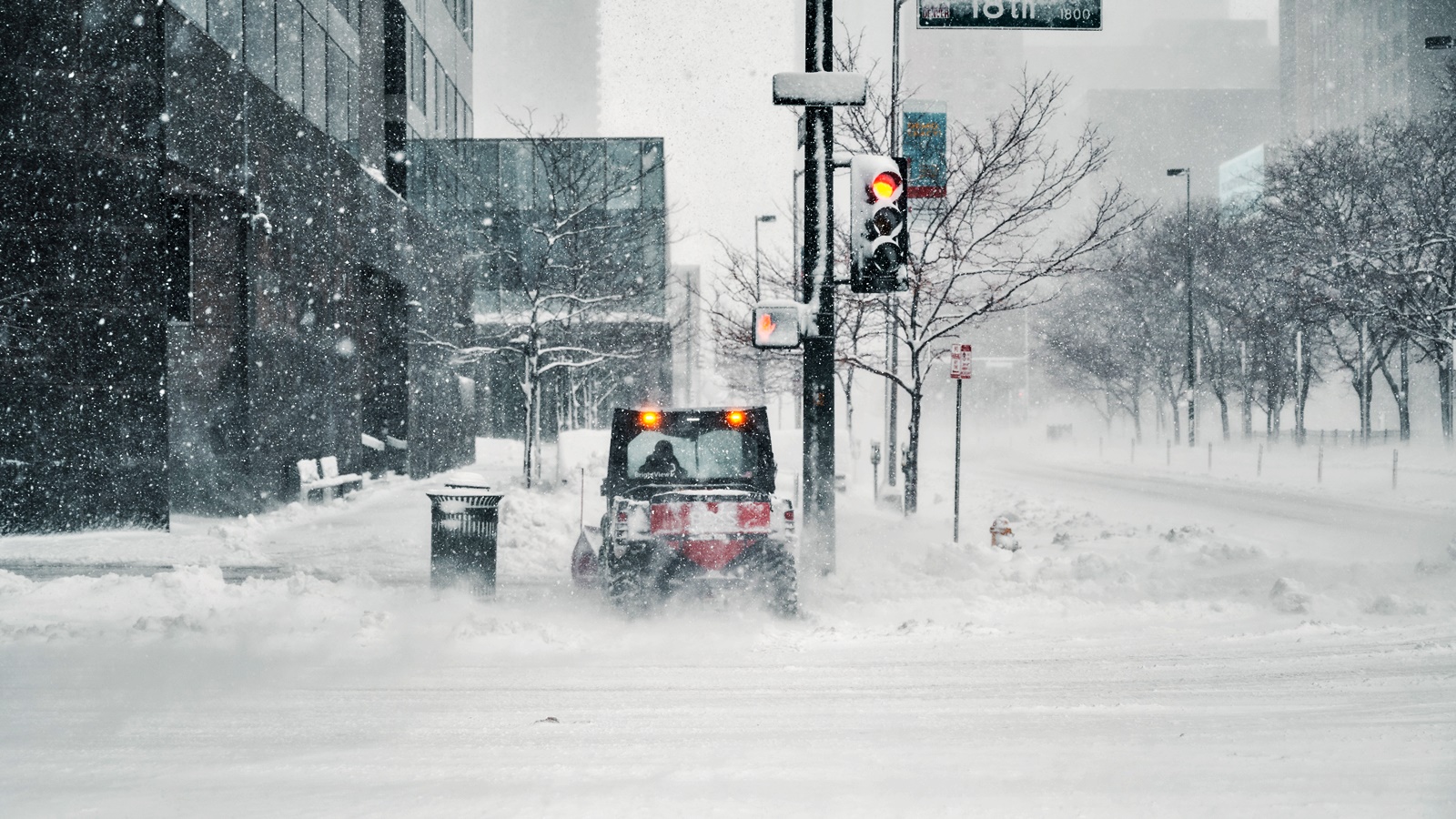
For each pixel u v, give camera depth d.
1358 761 5.38
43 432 19.30
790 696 7.43
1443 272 38.72
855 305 22.61
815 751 5.83
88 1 19.05
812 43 13.41
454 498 12.43
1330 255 39.84
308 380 26.11
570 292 32.34
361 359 30.89
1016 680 7.91
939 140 19.42
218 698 7.41
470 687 7.79
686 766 5.49
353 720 6.75
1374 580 12.40
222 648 9.28
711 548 11.21
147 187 19.39
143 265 19.47
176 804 4.81
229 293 22.77
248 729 6.51
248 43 24.27
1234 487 31.48
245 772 5.46
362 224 29.88
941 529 19.91
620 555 11.20
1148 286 53.78
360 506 25.48
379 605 11.66
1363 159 41.66
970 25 14.45
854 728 6.43
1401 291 38.59
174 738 6.27
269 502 23.61
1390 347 45.56
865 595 12.55
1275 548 16.45
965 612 11.38
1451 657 8.37
